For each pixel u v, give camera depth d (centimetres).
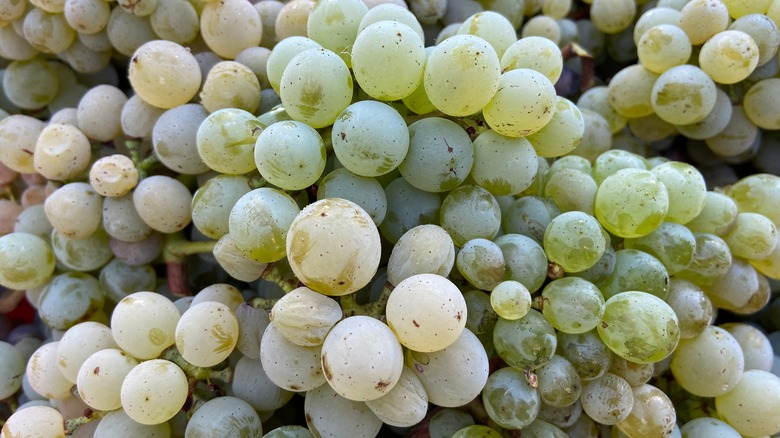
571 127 17
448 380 14
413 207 16
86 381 16
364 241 14
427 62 15
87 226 19
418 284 14
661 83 20
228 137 16
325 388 15
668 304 17
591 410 16
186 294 20
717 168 23
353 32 17
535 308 16
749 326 19
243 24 20
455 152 15
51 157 19
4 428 17
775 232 18
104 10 20
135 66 18
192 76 18
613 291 16
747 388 17
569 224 16
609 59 26
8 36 21
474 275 15
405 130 15
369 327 14
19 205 23
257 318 16
